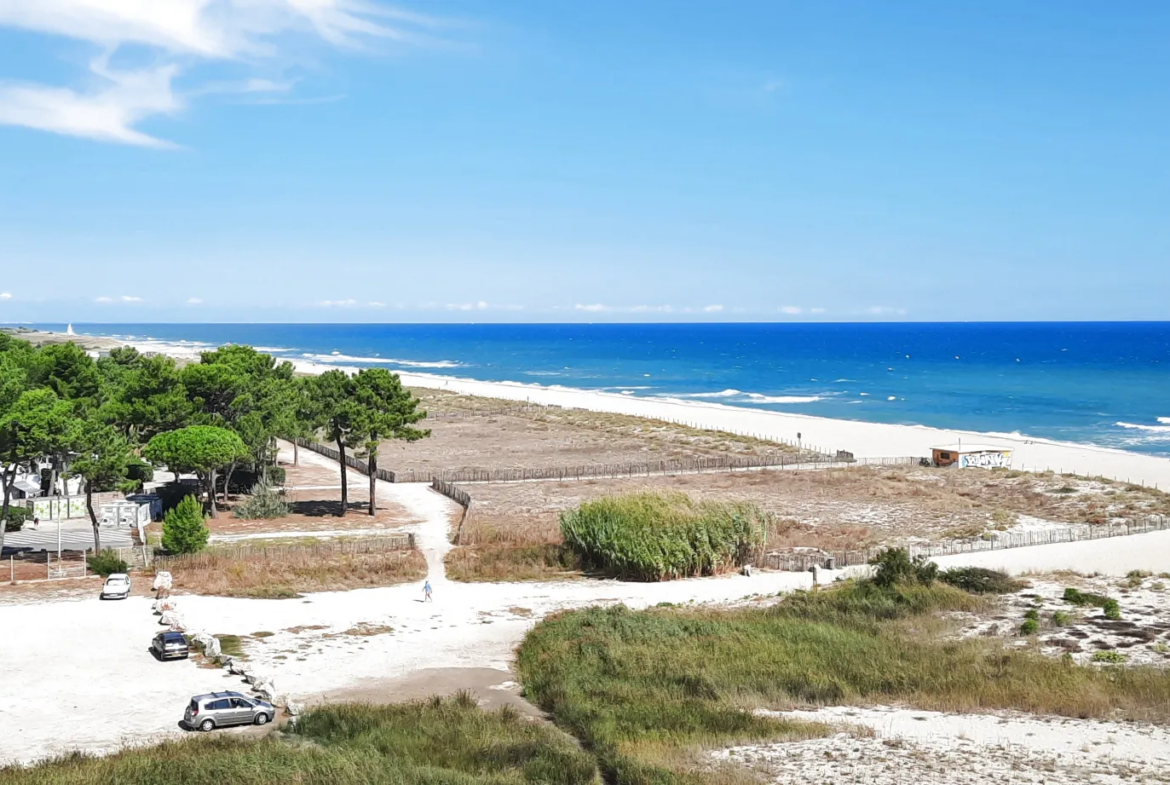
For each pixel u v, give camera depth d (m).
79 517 81.31
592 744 33.50
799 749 32.38
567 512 72.38
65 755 32.78
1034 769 29.83
